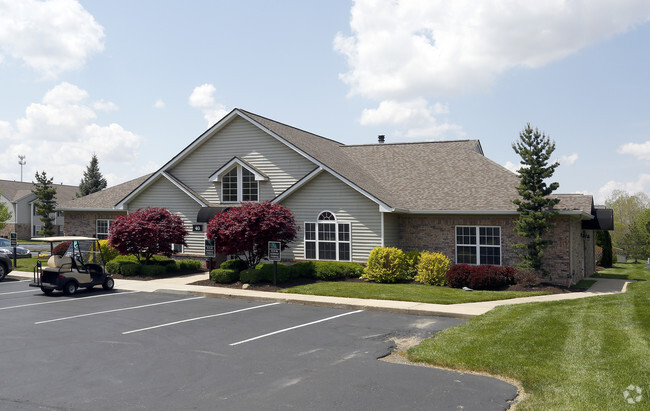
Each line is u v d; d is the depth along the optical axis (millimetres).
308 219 23672
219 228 20828
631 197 80000
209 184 26938
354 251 22641
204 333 12102
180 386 8219
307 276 21656
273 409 7160
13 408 7289
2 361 9742
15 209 71812
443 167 26359
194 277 22922
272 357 9914
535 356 9289
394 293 17547
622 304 14773
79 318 14023
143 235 22938
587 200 20656
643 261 51594
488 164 25625
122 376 8773
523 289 18719
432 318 13852
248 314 14578
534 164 19547
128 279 22438
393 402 7367
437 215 22875
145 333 12117
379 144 31125
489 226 21891
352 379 8461
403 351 10328
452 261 22516
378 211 22172
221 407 7262
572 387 7586
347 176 22953
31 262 30750
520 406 7000
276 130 25875
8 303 16594
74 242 18797
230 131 26594
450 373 8727
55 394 7879
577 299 16344
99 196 32844
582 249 24984
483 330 11641
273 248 19219
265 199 25578
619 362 8719
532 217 19422
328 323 13219
